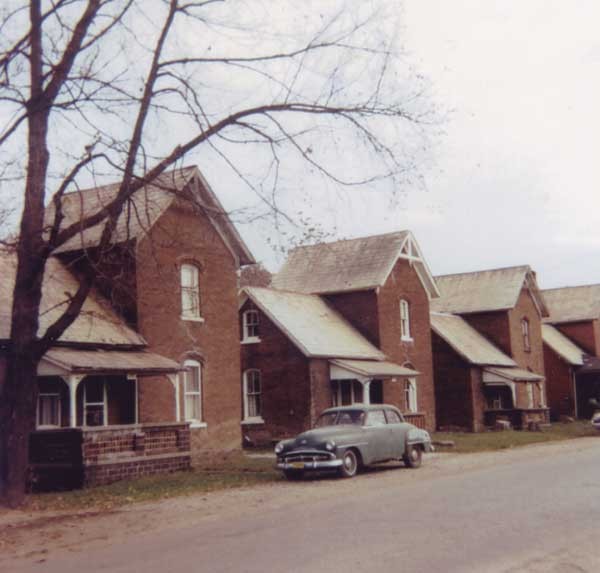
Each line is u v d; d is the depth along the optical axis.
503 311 46.47
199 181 25.72
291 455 18.62
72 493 17.11
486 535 9.82
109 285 23.81
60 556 10.00
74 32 14.35
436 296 41.09
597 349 57.97
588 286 60.47
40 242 14.97
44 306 21.61
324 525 11.12
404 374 33.66
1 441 14.84
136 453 19.98
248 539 10.30
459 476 17.64
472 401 40.88
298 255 40.69
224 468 22.22
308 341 32.28
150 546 10.29
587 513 11.35
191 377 25.58
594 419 38.50
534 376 44.12
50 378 21.59
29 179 15.06
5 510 14.45
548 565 8.12
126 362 21.23
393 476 18.53
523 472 17.84
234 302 27.50
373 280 36.41
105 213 14.86
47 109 14.38
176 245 24.69
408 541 9.57
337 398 33.75
